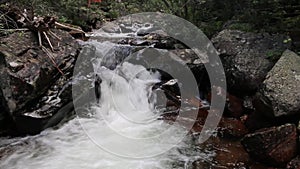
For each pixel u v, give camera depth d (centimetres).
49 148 403
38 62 442
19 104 404
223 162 381
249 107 476
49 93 441
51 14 650
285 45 502
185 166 374
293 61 428
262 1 536
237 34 548
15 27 522
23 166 368
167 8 759
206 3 677
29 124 417
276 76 412
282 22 524
